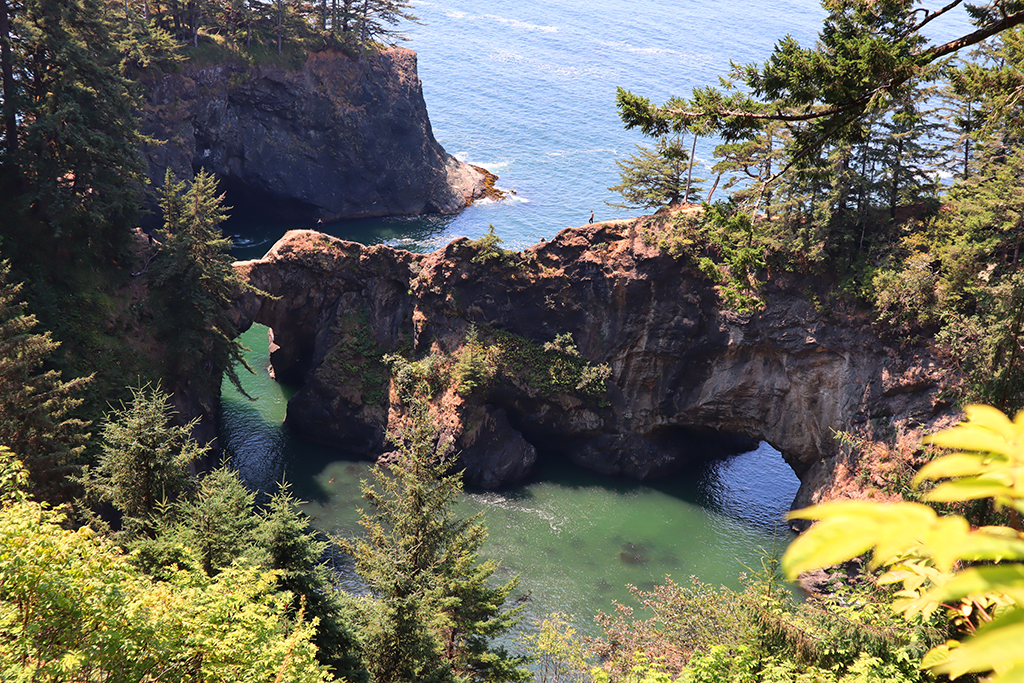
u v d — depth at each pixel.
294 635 17.39
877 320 56.06
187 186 103.81
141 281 62.25
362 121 118.88
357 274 73.19
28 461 40.56
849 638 19.11
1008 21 12.52
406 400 68.94
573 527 60.53
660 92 197.38
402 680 29.11
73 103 54.62
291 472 65.12
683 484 67.94
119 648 14.88
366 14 122.12
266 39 112.00
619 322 67.25
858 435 57.62
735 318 62.75
